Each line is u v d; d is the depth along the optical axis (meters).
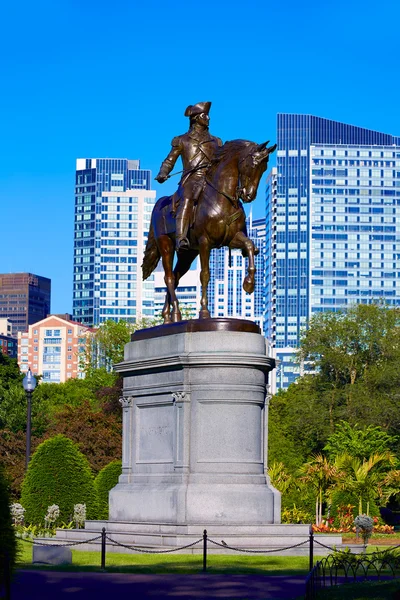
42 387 142.12
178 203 35.31
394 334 97.44
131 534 32.78
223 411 33.34
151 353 35.47
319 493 58.31
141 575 27.03
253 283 33.53
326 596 22.98
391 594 22.52
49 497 49.09
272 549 31.14
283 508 57.34
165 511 33.28
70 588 24.47
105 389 97.62
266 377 34.59
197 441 33.31
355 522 42.03
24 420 89.88
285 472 61.25
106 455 78.44
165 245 36.91
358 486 57.69
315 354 101.12
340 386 97.75
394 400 90.00
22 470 68.81
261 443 34.16
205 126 36.34
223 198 34.00
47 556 29.53
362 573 29.31
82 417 83.25
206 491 32.66
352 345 98.06
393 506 77.88
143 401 35.81
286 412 97.69
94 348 137.50
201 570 27.81
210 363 33.34
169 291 37.09
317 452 91.25
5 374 109.44
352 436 72.50
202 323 34.06
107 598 22.81
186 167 35.81
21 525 47.28
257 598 23.19
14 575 23.45
